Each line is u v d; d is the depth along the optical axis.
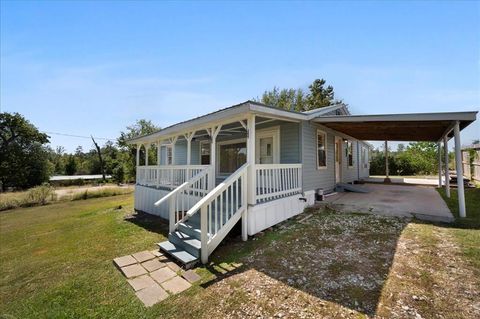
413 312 2.33
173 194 5.14
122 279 3.50
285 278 3.15
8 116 25.61
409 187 11.96
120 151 28.66
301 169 7.16
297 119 6.84
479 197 8.45
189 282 3.28
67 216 9.37
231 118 5.79
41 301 3.03
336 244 4.27
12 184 25.19
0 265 4.55
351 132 10.23
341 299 2.60
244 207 4.90
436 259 3.47
